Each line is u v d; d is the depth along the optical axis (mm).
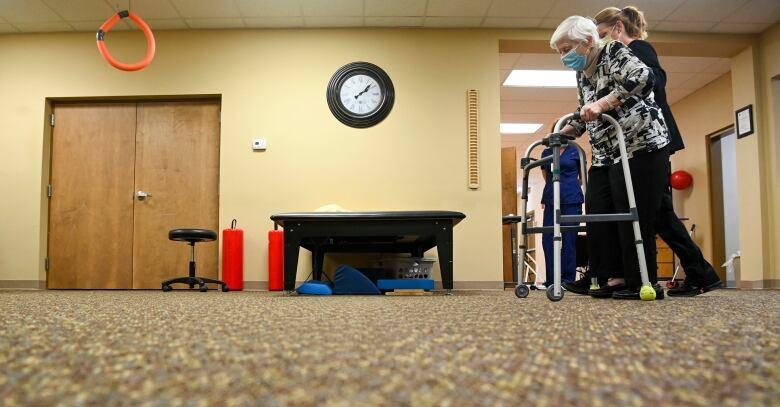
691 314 1632
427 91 5367
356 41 5398
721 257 7246
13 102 5438
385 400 543
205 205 5398
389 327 1239
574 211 4266
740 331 1166
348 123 5297
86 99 5488
